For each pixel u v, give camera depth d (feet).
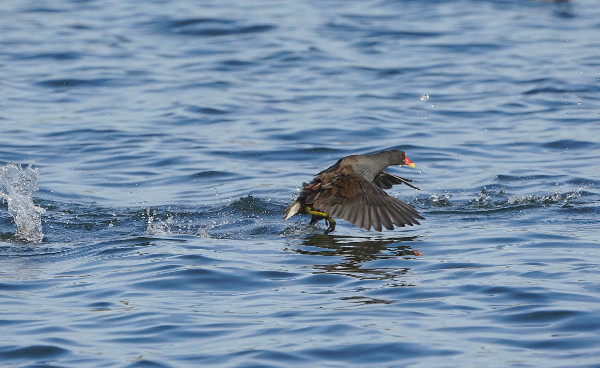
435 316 27.55
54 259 35.91
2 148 57.31
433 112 65.72
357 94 70.08
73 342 25.90
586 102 67.05
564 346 24.76
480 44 85.25
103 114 65.41
